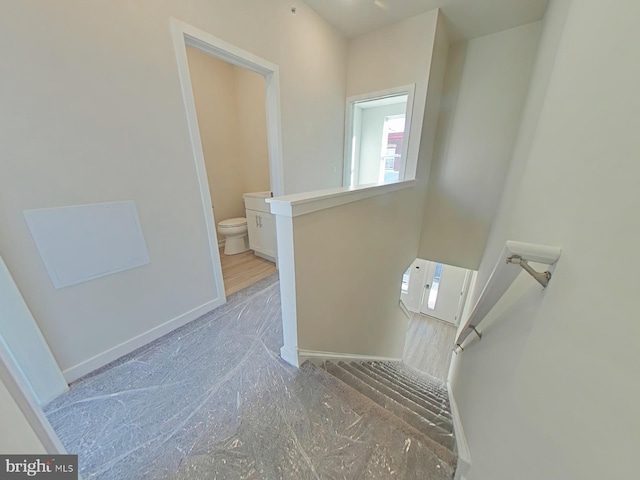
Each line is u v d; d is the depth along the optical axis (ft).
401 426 3.53
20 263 3.60
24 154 3.49
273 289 7.88
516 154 6.89
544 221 2.78
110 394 4.13
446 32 8.74
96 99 4.02
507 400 2.54
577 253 1.82
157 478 2.96
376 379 6.11
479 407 3.51
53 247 3.88
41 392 3.91
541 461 1.69
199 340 5.49
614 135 1.62
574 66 2.88
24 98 3.40
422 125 8.55
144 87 4.54
